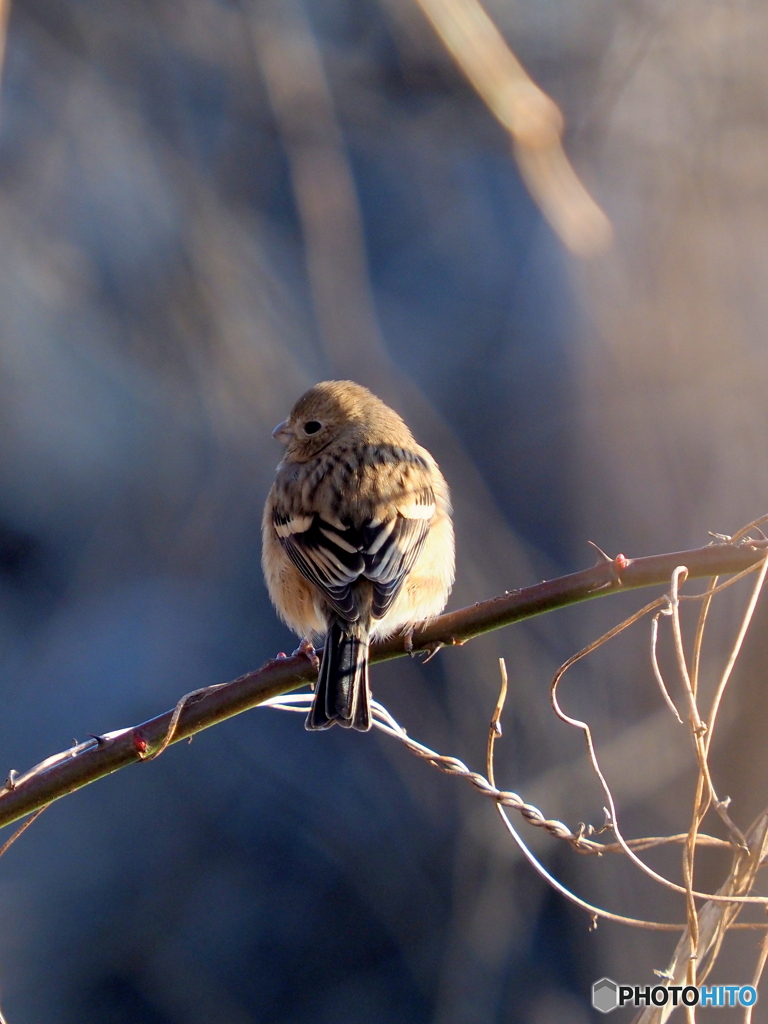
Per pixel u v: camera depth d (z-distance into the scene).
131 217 14.64
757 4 10.82
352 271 12.49
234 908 13.09
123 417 16.09
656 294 11.07
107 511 15.98
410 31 12.44
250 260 13.66
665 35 11.08
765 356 10.67
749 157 10.84
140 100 13.84
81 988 12.61
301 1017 12.35
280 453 13.98
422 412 12.88
